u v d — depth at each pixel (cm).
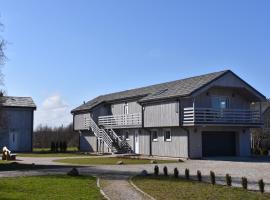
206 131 3706
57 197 1408
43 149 6056
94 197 1419
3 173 2238
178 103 3606
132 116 4347
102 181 1873
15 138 5209
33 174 2180
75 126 5628
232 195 1471
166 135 3900
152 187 1673
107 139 4616
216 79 3597
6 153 3538
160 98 3784
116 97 4941
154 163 3041
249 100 3969
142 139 4238
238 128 3866
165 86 4247
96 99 5612
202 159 3488
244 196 1450
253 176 2150
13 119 5200
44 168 2589
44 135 6681
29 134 5297
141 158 3641
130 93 4800
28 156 4141
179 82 4116
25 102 5338
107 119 4844
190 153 3569
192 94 3469
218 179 1994
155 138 4066
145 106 4103
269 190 1622
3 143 5122
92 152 4894
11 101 5241
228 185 1697
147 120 4056
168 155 3825
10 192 1503
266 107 5412
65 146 5353
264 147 4650
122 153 4434
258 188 1677
